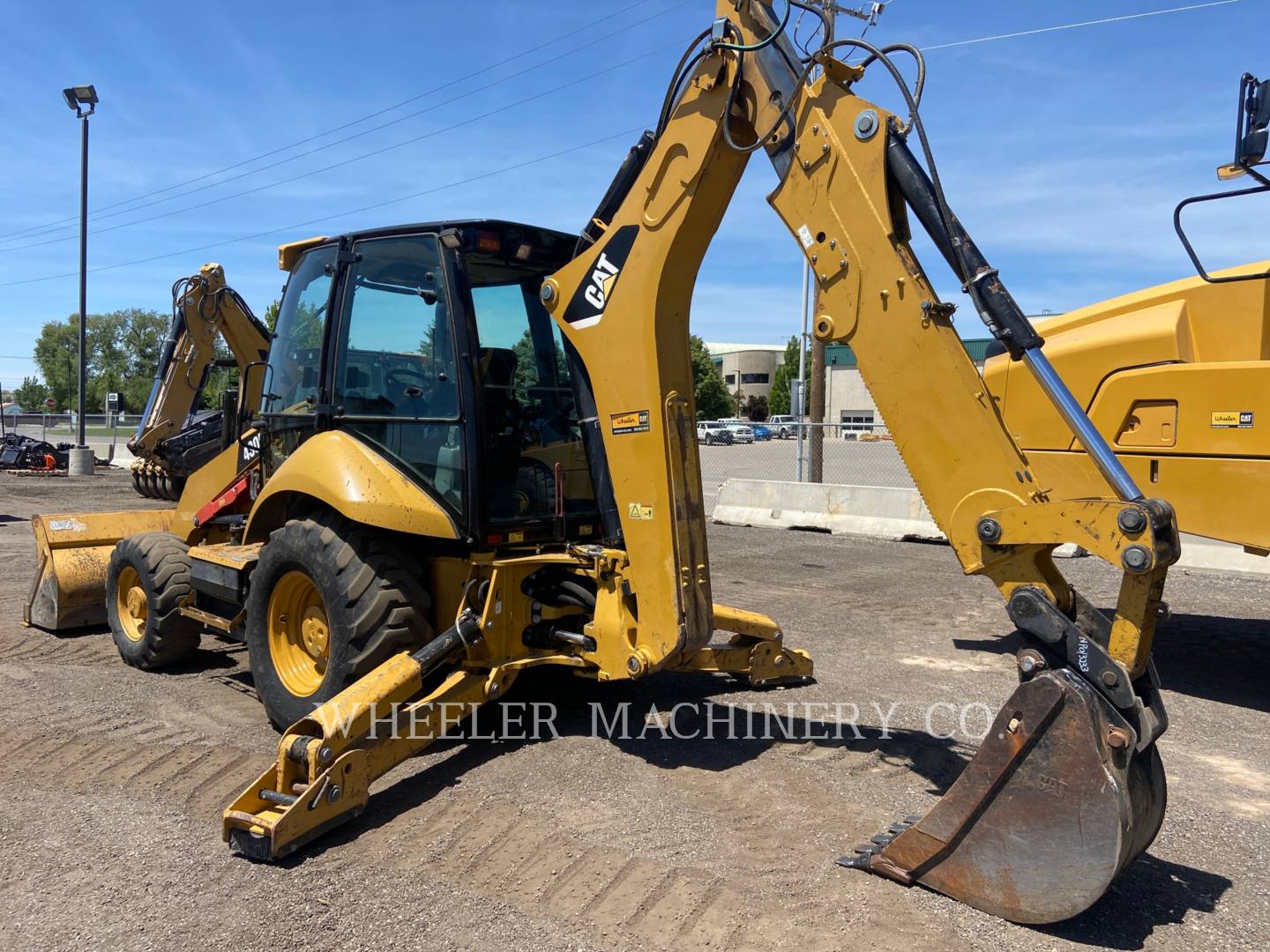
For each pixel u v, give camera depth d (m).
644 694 5.25
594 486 4.38
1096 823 2.70
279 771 3.52
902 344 3.16
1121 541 2.69
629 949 2.75
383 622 4.18
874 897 3.03
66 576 6.54
